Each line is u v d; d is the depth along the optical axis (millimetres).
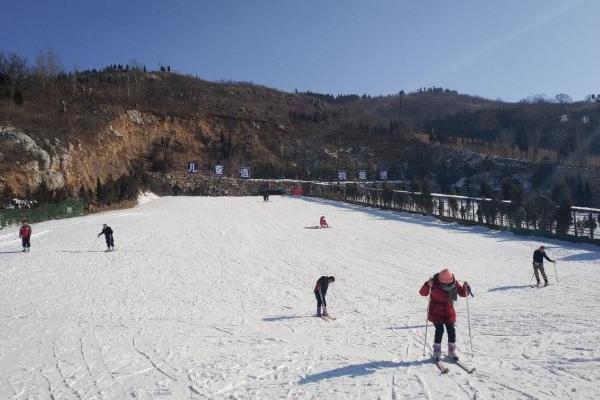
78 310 16688
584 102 133250
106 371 10453
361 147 105438
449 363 9430
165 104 99938
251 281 22125
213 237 36469
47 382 9938
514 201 37219
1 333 13750
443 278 9492
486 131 129000
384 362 9867
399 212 53281
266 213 54281
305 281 22078
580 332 10930
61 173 56750
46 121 65000
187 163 89688
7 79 69062
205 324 14711
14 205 47531
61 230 39125
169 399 8703
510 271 22844
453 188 63156
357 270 24484
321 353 10984
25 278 22531
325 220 44469
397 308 16672
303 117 114562
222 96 122312
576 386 7676
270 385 9000
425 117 169875
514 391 7707
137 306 17375
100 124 75125
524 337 10977
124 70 122375
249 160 96125
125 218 47812
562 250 28281
